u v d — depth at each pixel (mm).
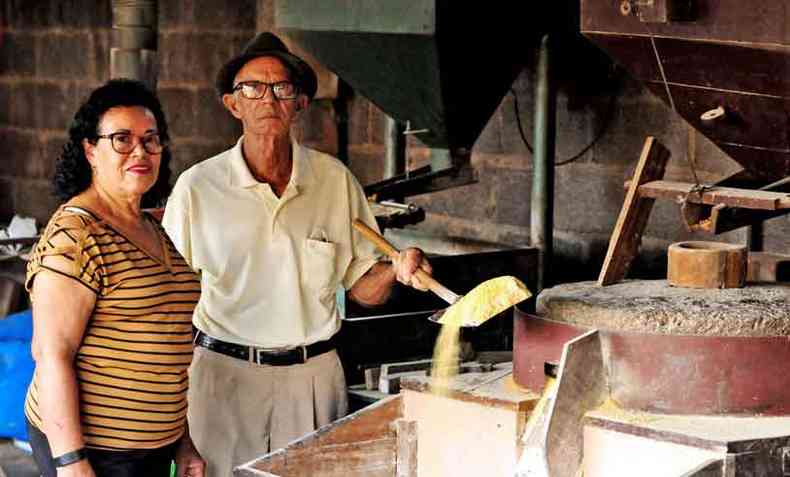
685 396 2826
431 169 4957
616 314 2902
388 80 4652
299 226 3471
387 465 3201
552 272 4918
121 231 2824
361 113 6422
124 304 2785
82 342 2795
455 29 4332
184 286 2916
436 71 4430
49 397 2717
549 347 3004
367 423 3170
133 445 2861
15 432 4824
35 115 8055
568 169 5457
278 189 3482
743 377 2816
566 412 2789
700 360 2814
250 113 3398
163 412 2898
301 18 4723
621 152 5250
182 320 2904
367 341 4078
